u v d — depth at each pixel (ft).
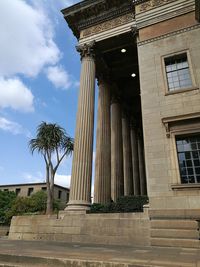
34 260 22.72
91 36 70.38
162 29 58.13
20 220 53.62
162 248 35.55
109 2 68.69
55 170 74.28
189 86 51.06
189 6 57.11
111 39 67.77
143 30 60.29
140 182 102.37
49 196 71.20
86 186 53.78
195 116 45.55
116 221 44.27
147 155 47.67
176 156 45.27
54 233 48.60
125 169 89.81
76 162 56.03
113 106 86.53
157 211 42.37
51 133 76.02
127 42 68.74
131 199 49.08
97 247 35.60
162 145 47.03
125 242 41.86
